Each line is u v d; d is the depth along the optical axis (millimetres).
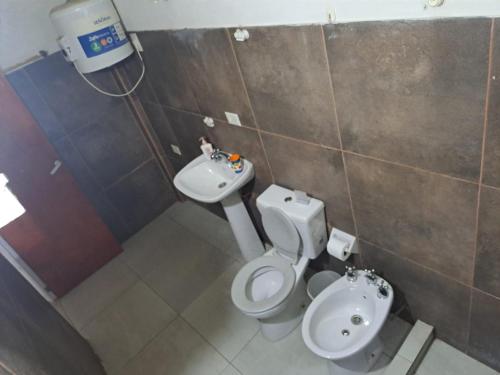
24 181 2480
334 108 1539
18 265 2645
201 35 1891
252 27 1602
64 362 1723
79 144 2793
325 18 1322
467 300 1657
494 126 1126
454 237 1496
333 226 2055
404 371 1821
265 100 1828
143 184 3250
